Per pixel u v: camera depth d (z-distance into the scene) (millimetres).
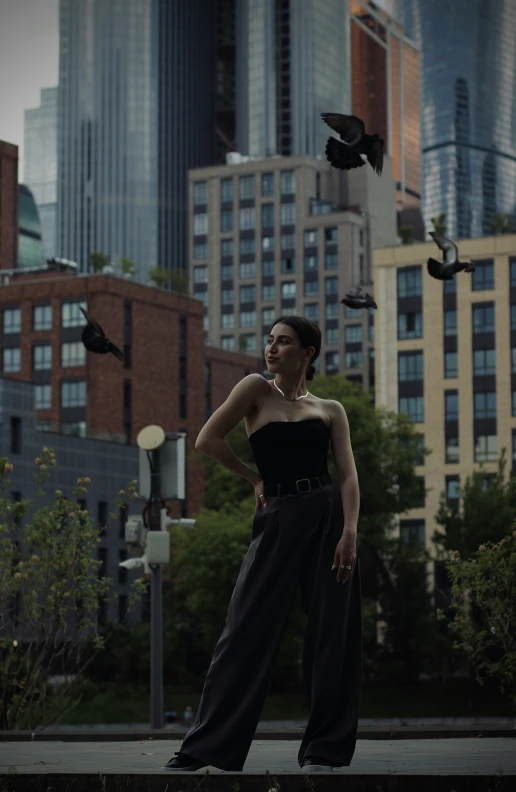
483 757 8586
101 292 109375
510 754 8906
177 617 71812
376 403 112250
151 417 112375
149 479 24406
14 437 83375
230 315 191000
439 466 109688
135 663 66750
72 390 109438
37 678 21672
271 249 189375
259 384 7578
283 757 8773
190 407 116875
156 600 24234
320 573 7410
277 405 7566
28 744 11398
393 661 70438
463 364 109562
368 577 70750
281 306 187875
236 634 7340
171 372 115062
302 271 187250
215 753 7199
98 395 108375
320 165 192250
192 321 118125
